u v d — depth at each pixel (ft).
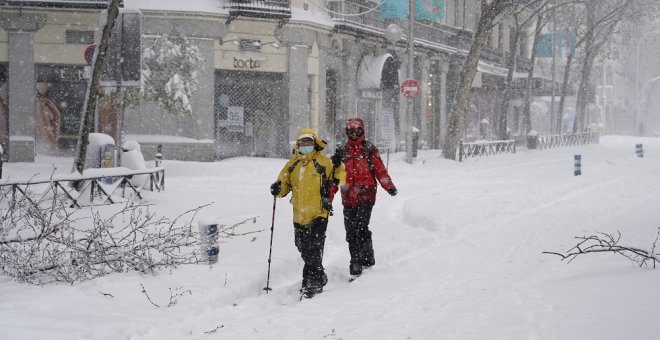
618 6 164.96
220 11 88.58
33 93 83.87
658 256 23.76
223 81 92.48
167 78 77.46
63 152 86.84
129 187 49.24
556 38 171.32
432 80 137.90
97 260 24.76
